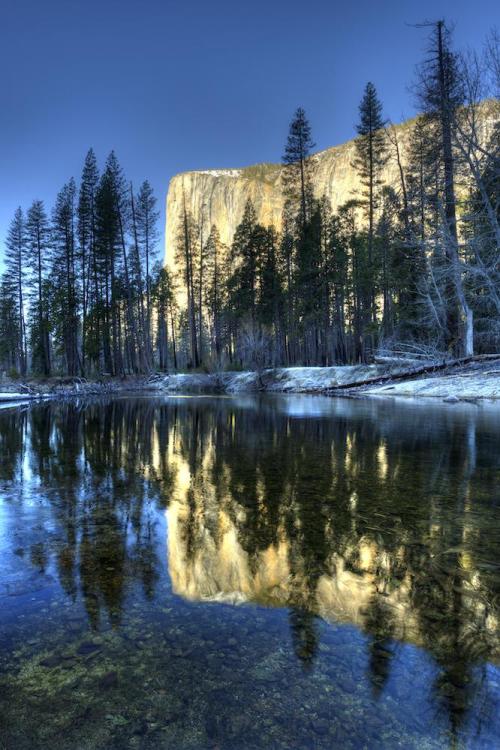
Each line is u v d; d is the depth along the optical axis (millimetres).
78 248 34219
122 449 6086
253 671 1472
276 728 1236
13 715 1289
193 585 2066
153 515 3111
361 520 2965
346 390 19031
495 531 2746
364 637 1663
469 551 2443
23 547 2521
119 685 1407
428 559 2342
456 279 15789
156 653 1567
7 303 40531
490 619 1781
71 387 26484
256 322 34438
